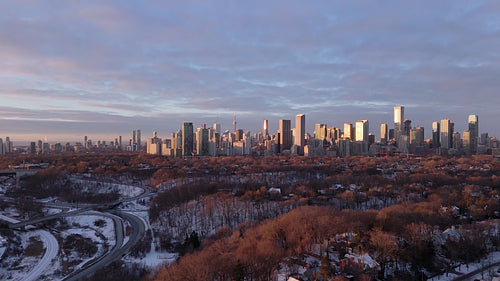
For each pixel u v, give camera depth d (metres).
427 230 193.25
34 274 194.38
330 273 136.12
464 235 186.50
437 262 170.12
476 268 166.62
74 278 178.88
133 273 177.12
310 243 177.75
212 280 144.00
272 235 190.25
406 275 156.25
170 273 152.25
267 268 150.25
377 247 167.00
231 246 184.75
